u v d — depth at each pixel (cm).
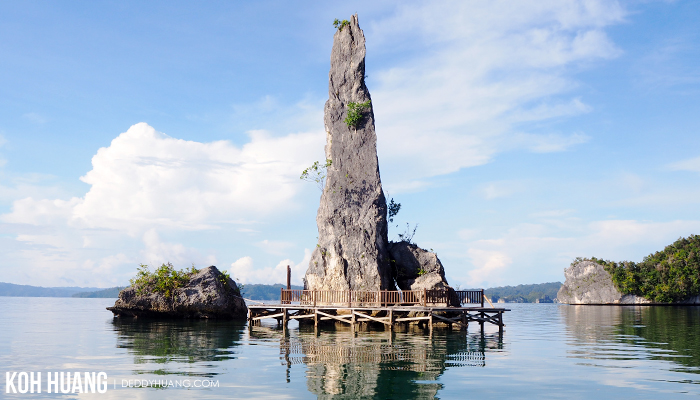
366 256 4119
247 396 1239
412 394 1269
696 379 1473
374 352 2039
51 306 8525
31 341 2395
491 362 1788
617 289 13988
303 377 1477
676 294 13012
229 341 2445
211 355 1930
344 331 3138
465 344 2369
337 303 3769
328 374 1527
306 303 3881
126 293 4162
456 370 1611
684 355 1994
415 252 4309
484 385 1377
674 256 13488
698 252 13225
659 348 2244
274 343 2369
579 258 15975
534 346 2308
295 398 1222
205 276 4212
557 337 2805
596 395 1264
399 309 3180
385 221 4409
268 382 1404
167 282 4112
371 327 3456
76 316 4744
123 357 1866
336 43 4869
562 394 1274
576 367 1683
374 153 4500
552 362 1794
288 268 4134
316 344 2331
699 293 12975
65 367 1639
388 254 4356
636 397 1246
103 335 2706
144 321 3903
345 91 4716
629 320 4762
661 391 1313
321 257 4272
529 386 1367
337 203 4359
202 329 3161
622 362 1803
